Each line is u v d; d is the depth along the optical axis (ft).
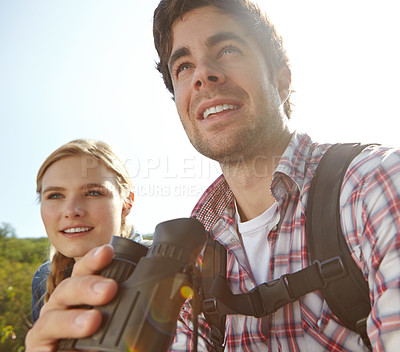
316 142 4.41
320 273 3.35
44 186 8.02
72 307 2.49
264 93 4.46
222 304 3.95
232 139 4.25
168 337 2.48
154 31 5.22
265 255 4.29
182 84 4.68
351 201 3.26
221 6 4.55
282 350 3.68
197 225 2.92
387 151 3.26
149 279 2.47
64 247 7.84
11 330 25.66
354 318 3.23
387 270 2.71
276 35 5.00
